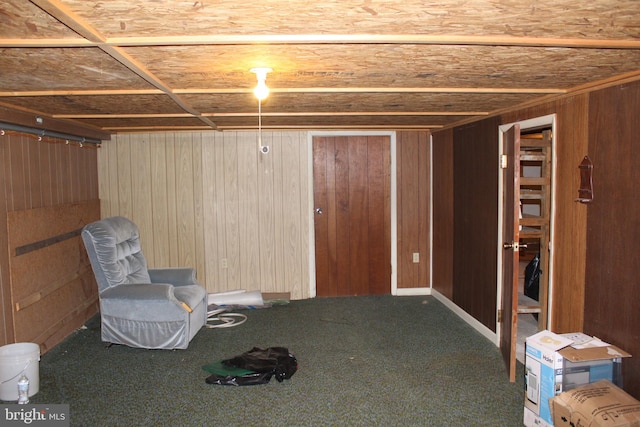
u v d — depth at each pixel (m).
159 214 5.15
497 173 3.70
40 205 3.80
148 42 1.79
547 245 3.48
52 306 3.88
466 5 1.46
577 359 2.32
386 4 1.45
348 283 5.39
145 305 3.64
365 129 5.09
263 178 5.20
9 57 1.99
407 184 5.32
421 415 2.66
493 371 3.26
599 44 1.86
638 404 2.14
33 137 3.68
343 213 5.32
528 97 3.01
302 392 2.96
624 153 2.44
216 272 5.24
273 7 1.46
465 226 4.39
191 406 2.79
